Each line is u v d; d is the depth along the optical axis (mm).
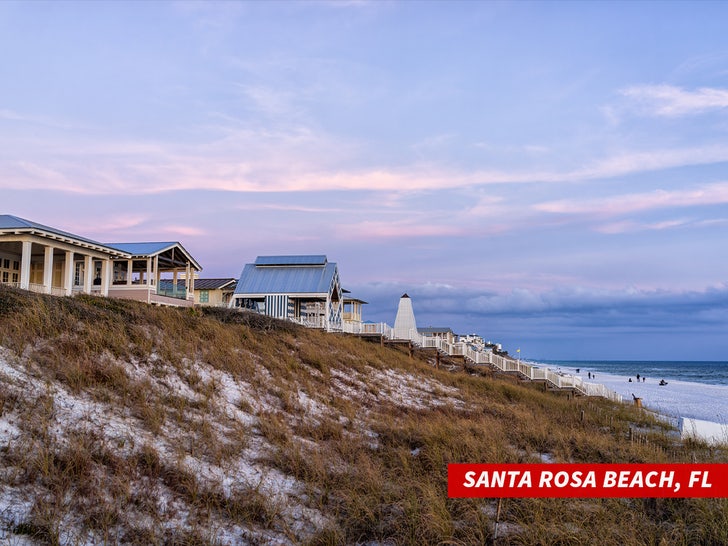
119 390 11312
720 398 55750
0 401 8789
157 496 8023
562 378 34656
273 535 7836
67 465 7805
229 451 10195
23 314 13102
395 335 35875
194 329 18234
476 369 35031
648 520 9203
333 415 14828
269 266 39531
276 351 19656
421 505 8914
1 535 6250
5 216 24125
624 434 18234
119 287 29781
